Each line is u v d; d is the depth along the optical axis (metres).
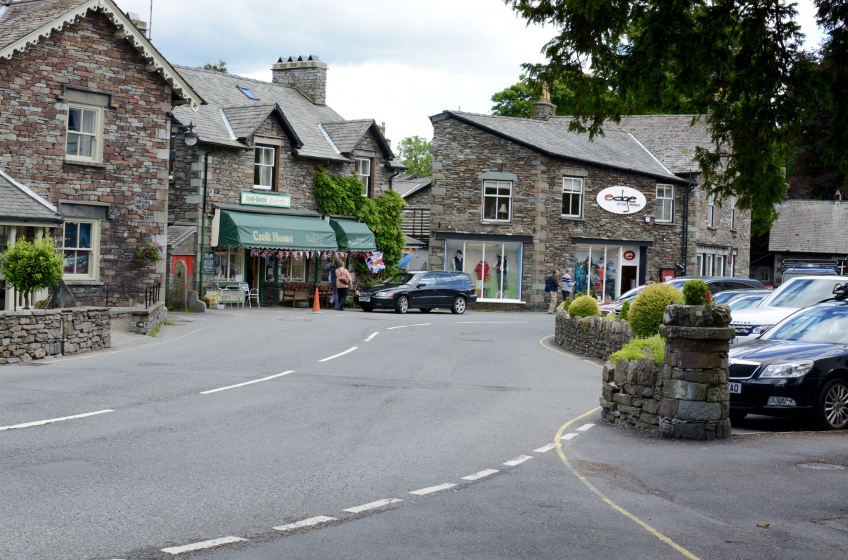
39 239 17.19
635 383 10.00
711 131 10.89
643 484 7.07
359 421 9.98
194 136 28.64
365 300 32.22
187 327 22.95
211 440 8.62
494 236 37.97
